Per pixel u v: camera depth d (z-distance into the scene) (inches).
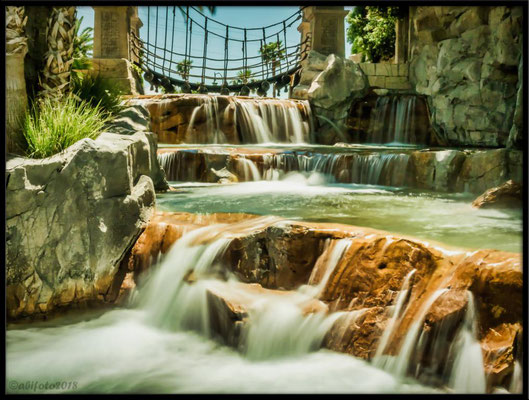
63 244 197.3
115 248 211.2
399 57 775.7
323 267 180.4
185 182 404.2
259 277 191.9
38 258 191.8
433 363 144.7
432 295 152.4
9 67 224.2
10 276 185.3
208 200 303.1
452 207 286.8
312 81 741.3
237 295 177.6
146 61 864.9
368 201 307.7
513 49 555.2
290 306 168.6
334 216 247.8
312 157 423.2
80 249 201.0
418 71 708.7
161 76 904.3
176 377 150.0
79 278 200.8
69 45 280.1
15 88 226.1
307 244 187.2
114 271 211.3
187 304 189.2
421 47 705.0
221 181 397.1
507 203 276.1
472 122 612.1
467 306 145.1
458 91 631.2
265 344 163.5
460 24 629.0
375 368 152.1
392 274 164.1
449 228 221.6
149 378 150.8
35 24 284.5
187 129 605.9
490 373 134.0
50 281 194.4
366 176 409.1
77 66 600.4
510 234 209.0
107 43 729.0
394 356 150.4
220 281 191.6
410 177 394.3
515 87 575.2
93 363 160.6
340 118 703.1
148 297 203.8
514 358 133.0
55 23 271.6
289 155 423.5
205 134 611.5
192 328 185.3
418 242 167.0
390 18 788.0
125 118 333.7
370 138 714.2
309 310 166.1
